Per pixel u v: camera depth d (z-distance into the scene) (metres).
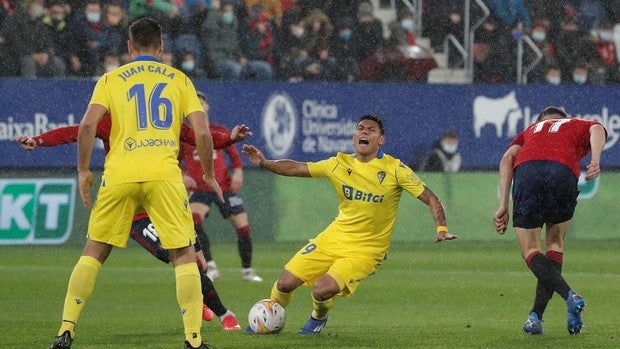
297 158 60.16
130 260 51.31
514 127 63.62
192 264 22.34
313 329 27.19
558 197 26.34
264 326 26.83
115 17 60.28
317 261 26.81
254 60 62.88
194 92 22.70
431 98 62.31
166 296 38.44
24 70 57.94
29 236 55.62
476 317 32.72
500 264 50.84
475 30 67.25
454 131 62.66
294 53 64.00
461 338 26.59
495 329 28.81
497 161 63.41
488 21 67.38
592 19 69.56
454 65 67.69
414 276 45.62
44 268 47.22
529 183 26.39
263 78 62.53
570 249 58.78
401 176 26.45
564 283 25.53
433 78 67.44
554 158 26.45
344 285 26.33
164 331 28.20
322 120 60.59
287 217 60.53
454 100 62.66
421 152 62.19
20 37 57.84
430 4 67.94
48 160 56.06
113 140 22.31
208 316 29.56
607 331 28.08
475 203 63.09
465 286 42.12
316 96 60.50
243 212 43.28
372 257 26.70
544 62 67.56
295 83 60.06
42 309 34.31
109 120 24.72
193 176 41.94
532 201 26.38
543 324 30.44
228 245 58.56
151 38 22.83
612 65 69.56
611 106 64.81
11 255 52.16
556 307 35.44
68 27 59.38
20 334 27.41
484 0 67.69
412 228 62.09
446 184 62.47
